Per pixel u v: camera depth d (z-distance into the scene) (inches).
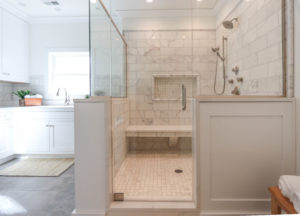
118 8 94.8
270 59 64.0
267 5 64.3
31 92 144.1
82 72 147.2
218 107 58.7
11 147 118.3
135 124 98.0
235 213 58.6
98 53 70.4
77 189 59.9
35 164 112.0
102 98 63.0
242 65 67.8
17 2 118.4
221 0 75.7
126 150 95.2
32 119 122.2
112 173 64.1
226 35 72.8
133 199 63.8
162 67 101.5
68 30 142.3
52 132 122.7
